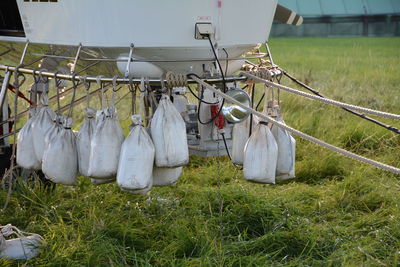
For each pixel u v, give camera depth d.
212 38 4.46
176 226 4.86
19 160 4.88
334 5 29.62
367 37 27.94
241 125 4.89
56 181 4.60
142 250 4.70
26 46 4.93
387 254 4.64
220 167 6.49
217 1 4.41
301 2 29.81
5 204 5.13
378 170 6.50
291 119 8.18
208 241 4.58
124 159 4.27
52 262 4.39
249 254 4.62
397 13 29.02
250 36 4.71
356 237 4.91
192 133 5.29
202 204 5.39
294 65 15.77
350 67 15.21
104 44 4.43
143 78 4.32
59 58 4.96
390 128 4.81
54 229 4.85
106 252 4.44
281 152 4.73
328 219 5.37
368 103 9.92
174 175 4.72
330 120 8.30
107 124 4.36
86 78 4.41
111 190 5.76
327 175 6.53
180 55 4.53
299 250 4.68
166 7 4.32
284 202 5.51
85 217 5.16
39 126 4.78
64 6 4.48
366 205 5.57
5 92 5.01
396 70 14.62
